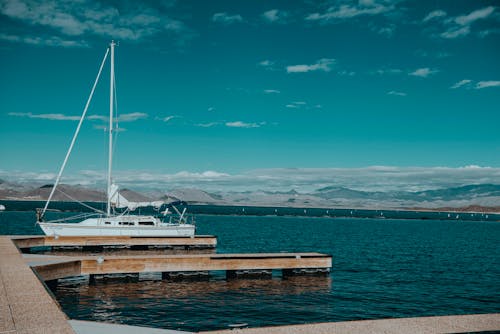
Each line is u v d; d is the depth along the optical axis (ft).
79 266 81.30
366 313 68.69
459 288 90.27
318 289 86.22
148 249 148.97
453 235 280.10
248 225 345.92
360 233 277.23
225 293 80.69
